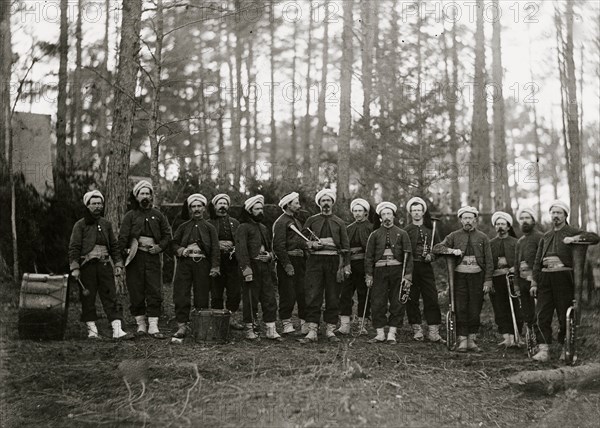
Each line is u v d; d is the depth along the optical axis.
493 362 8.16
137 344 8.38
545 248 8.52
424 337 9.99
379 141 18.45
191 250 9.02
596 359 7.79
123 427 5.76
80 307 10.93
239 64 31.17
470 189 19.33
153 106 11.80
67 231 11.98
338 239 9.34
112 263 9.36
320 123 27.12
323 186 18.00
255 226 9.24
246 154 33.47
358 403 6.05
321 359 7.62
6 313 9.44
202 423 5.68
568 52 10.79
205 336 8.55
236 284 9.98
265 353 7.94
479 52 19.67
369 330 10.51
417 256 9.88
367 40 22.69
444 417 6.05
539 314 8.45
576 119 10.77
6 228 11.16
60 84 16.72
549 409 6.55
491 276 9.12
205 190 15.70
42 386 6.77
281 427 5.54
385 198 18.28
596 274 8.98
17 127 14.00
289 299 9.63
